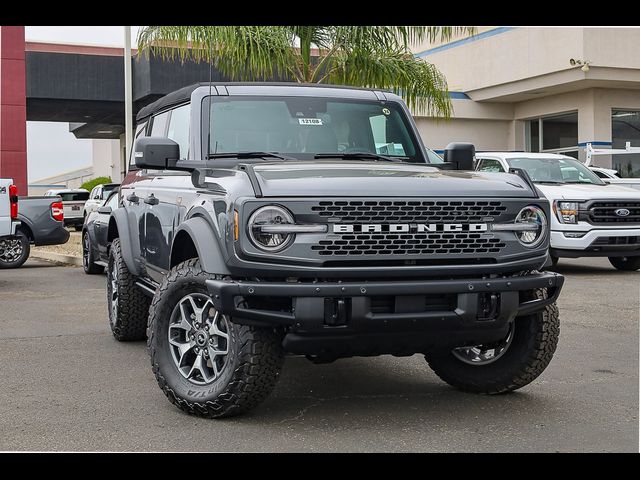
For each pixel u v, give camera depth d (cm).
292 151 618
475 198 500
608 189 1332
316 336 475
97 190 2203
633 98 2761
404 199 486
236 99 631
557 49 2597
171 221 607
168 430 498
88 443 474
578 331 836
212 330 515
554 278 519
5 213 1337
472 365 582
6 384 625
